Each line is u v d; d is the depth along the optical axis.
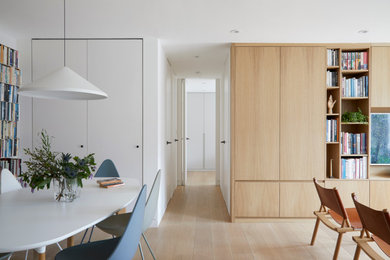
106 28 3.35
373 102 3.85
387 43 3.83
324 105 3.84
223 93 5.37
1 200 2.16
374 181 3.84
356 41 3.78
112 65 3.74
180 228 3.66
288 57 3.84
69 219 1.74
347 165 3.86
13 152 3.62
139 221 1.79
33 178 2.07
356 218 2.74
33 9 2.80
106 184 2.62
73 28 3.35
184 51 4.26
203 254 2.91
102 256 1.82
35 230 1.56
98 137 3.77
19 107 3.76
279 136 3.85
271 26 3.24
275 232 3.53
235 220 3.89
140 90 3.74
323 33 3.47
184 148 6.41
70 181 2.11
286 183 3.87
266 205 3.88
